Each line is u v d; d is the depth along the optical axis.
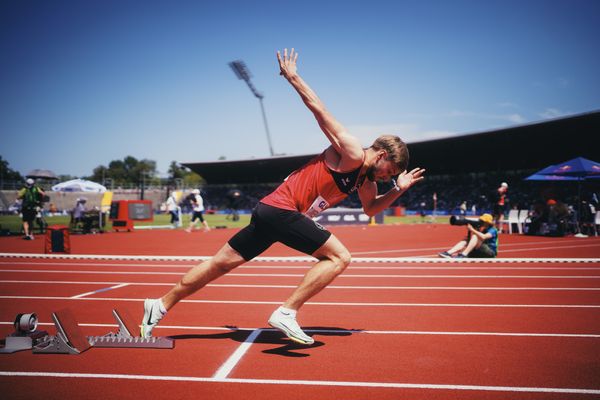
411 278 6.88
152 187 66.50
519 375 2.79
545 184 41.34
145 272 7.73
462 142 42.78
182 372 2.86
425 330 3.91
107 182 68.50
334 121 2.90
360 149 2.92
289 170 60.03
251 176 64.62
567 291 5.77
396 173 3.10
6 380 2.71
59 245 10.58
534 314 4.49
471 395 2.49
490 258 9.12
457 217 9.36
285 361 3.08
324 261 3.12
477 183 49.16
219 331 3.91
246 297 5.47
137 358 3.13
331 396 2.47
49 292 5.82
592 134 34.34
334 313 4.58
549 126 35.56
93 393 2.52
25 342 3.28
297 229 3.06
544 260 8.78
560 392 2.53
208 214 57.09
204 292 5.79
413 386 2.62
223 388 2.59
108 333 3.77
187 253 11.05
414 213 51.25
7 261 9.28
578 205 17.25
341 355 3.21
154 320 3.38
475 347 3.39
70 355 3.19
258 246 3.22
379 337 3.70
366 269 7.89
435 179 53.50
